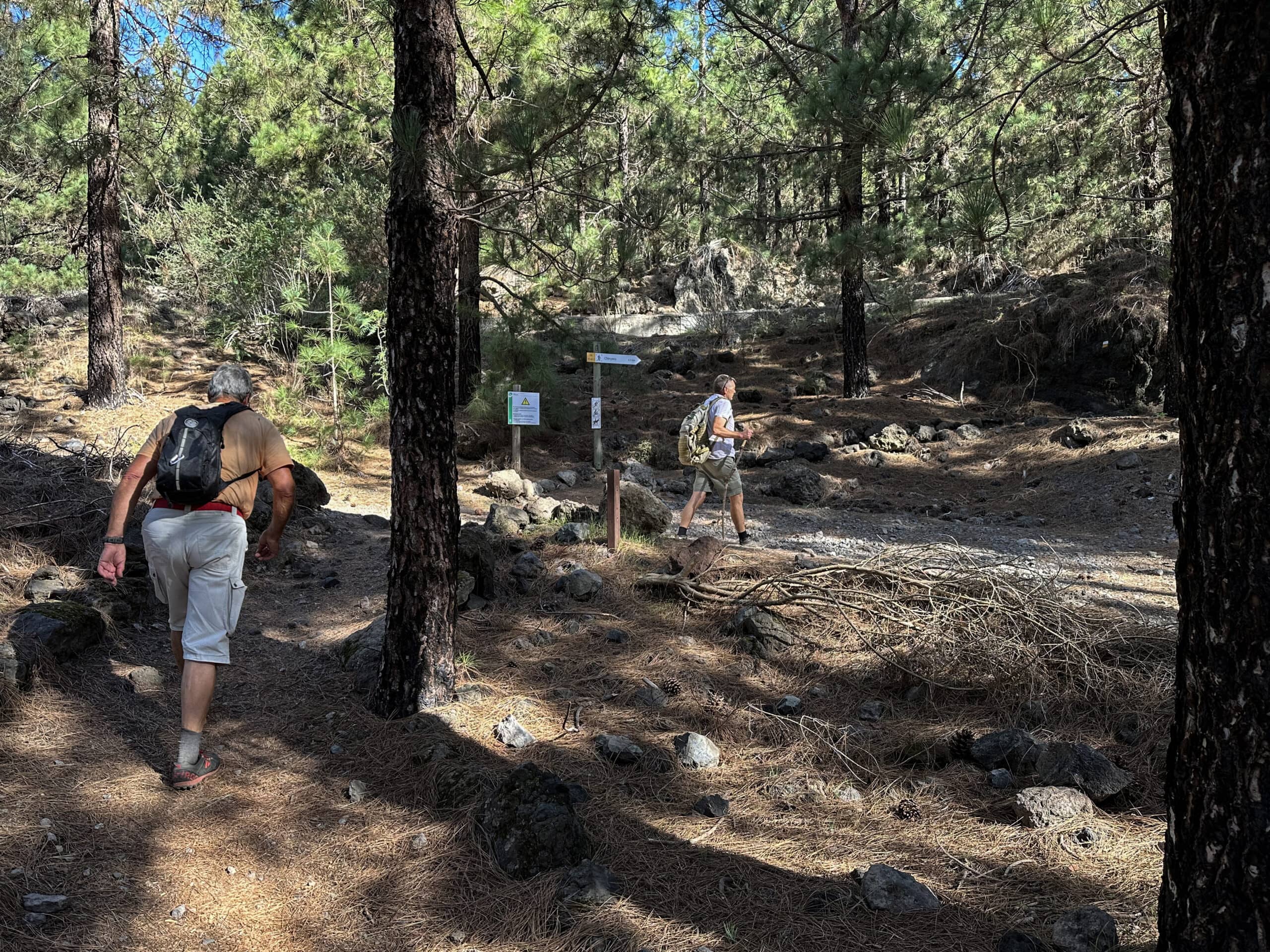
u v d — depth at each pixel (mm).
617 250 7352
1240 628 2012
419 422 4461
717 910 3086
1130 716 4504
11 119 13617
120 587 5520
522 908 3098
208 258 18516
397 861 3393
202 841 3443
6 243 21266
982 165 7289
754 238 14891
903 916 3051
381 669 4605
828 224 13961
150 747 4113
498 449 14320
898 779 4082
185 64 13148
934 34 8859
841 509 11406
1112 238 16391
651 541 7453
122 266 13539
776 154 10680
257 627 5766
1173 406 13492
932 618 5270
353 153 16484
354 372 13570
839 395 16797
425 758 4062
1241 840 2033
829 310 20203
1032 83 4895
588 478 13086
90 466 7137
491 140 6121
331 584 6559
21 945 2754
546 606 6055
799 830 3660
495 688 4871
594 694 4871
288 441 12992
